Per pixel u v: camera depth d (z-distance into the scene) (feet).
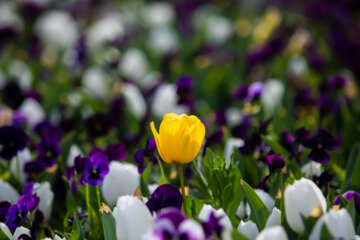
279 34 19.79
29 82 18.26
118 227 6.47
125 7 31.78
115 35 21.83
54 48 23.22
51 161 9.52
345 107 11.43
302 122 10.79
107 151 9.54
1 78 18.02
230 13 32.17
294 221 6.60
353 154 9.11
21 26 25.38
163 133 6.74
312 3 23.41
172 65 19.35
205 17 29.14
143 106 14.92
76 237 7.22
